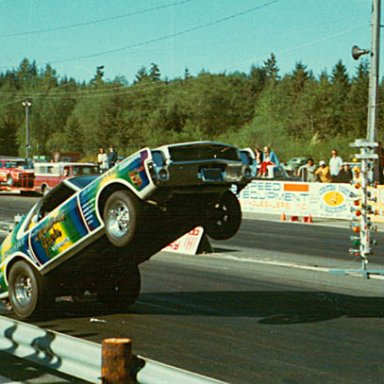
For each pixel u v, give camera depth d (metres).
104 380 5.39
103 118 137.75
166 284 14.92
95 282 11.77
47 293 11.21
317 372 8.25
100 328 10.73
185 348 9.41
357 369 8.39
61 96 167.50
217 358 8.88
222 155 10.23
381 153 32.03
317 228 27.56
